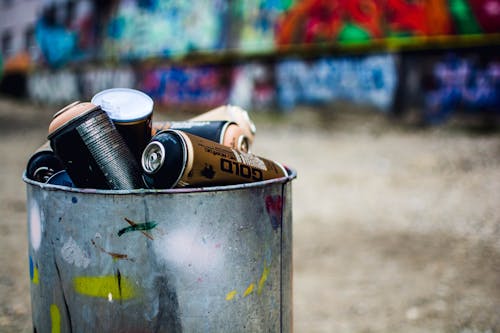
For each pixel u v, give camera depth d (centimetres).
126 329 106
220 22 786
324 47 630
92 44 1113
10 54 1400
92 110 109
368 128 563
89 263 106
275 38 693
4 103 1230
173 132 108
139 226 104
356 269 203
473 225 251
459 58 527
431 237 238
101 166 108
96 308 106
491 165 369
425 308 169
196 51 836
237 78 758
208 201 105
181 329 106
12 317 165
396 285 188
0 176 383
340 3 609
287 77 678
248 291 109
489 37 507
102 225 105
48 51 1243
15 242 234
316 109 644
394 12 564
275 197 111
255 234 109
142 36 966
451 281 190
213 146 109
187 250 105
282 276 114
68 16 1175
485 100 512
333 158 416
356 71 600
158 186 107
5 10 1391
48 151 120
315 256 217
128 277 105
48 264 109
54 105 1141
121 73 1027
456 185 324
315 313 168
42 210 109
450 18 528
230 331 108
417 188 321
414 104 557
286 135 546
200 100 837
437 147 442
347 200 300
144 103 115
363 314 167
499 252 217
